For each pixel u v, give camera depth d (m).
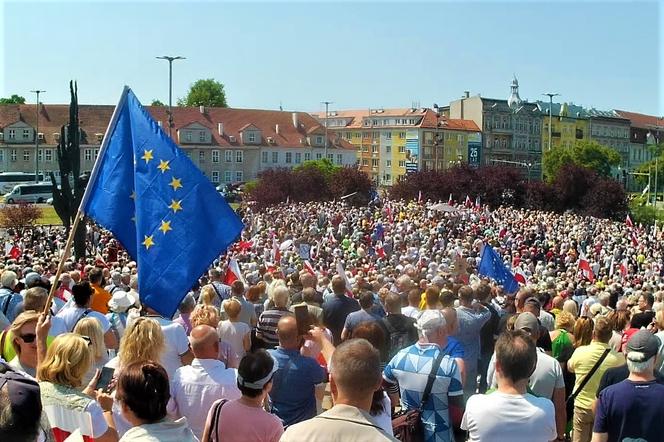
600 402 6.00
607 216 91.94
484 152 155.25
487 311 10.56
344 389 4.43
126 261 25.05
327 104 132.88
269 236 43.19
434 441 6.62
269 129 130.50
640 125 186.50
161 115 123.56
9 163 115.31
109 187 8.12
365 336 7.01
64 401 5.53
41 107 117.94
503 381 5.66
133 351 6.31
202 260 8.01
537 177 162.25
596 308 11.80
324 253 34.34
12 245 34.31
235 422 5.73
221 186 111.69
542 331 9.05
